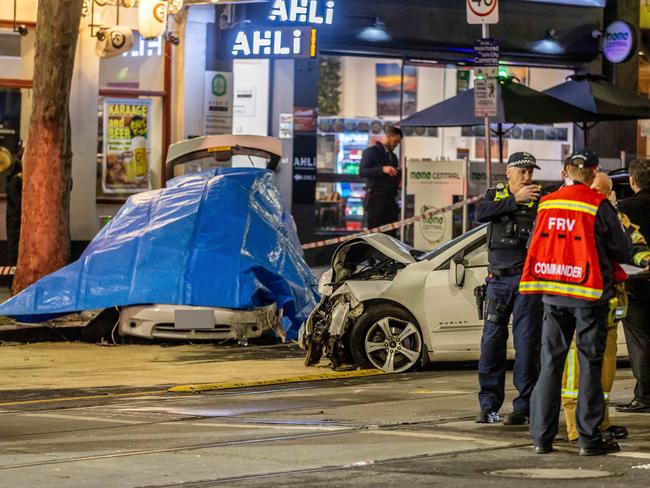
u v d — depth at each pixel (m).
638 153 51.50
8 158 43.44
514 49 50.09
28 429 19.02
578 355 15.98
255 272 30.91
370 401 21.36
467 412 19.84
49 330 32.12
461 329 25.17
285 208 33.91
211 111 44.88
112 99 45.22
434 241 38.09
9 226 40.78
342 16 47.09
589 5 50.94
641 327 19.53
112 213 45.31
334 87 47.81
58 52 34.56
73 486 14.53
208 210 31.89
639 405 19.67
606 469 15.05
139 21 40.44
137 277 30.67
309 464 15.64
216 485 14.44
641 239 18.22
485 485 14.12
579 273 15.75
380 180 43.16
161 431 18.59
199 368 26.66
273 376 25.14
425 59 48.72
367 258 26.62
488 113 33.06
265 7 44.47
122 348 30.31
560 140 50.91
